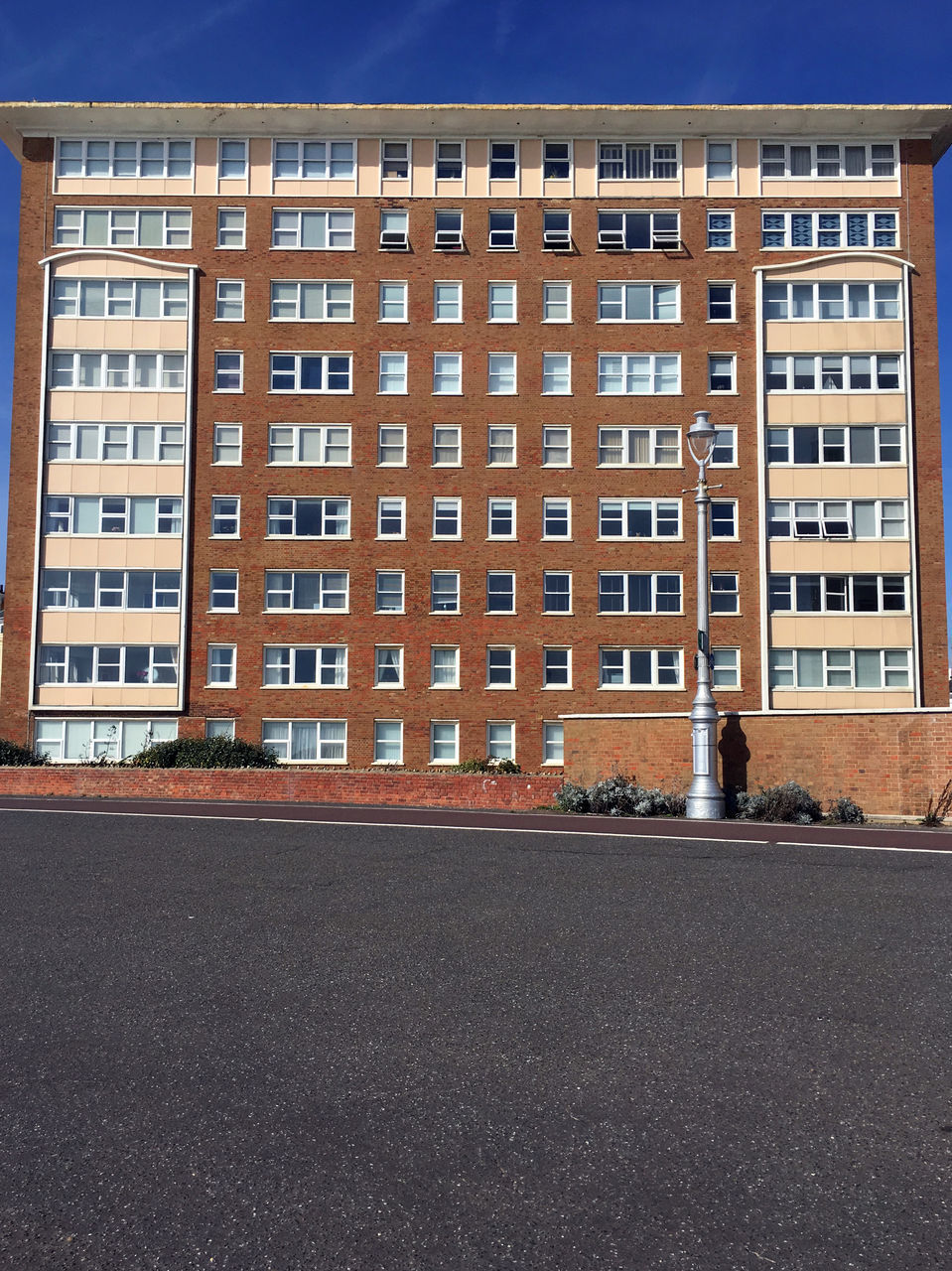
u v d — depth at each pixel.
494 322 39.38
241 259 39.75
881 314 39.12
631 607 38.34
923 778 19.17
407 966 7.34
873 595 38.09
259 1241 3.77
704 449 20.78
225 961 7.52
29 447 39.03
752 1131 4.62
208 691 38.19
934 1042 5.71
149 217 40.03
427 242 39.81
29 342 39.41
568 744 24.62
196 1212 3.96
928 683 37.75
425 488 38.84
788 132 39.66
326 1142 4.54
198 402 39.28
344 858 12.45
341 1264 3.63
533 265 39.59
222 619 38.44
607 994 6.64
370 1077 5.28
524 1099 4.99
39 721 38.31
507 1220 3.89
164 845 13.79
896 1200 4.01
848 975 7.00
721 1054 5.57
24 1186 4.18
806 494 38.47
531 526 38.62
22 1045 5.79
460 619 38.34
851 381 38.81
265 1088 5.14
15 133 40.19
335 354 39.47
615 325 39.28
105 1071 5.38
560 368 39.31
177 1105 4.95
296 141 40.22
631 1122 4.72
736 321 39.16
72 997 6.67
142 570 38.66
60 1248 3.73
